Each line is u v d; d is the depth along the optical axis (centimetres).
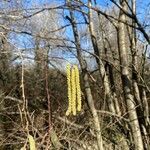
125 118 1019
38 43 955
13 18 883
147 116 1012
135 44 998
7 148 1212
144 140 1002
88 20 1039
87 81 1007
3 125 1275
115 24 992
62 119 1101
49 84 1459
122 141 1012
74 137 1098
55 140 864
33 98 1429
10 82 1508
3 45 1016
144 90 1020
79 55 998
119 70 1066
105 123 1067
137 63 1030
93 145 1089
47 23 1295
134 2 985
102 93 1097
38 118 1136
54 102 1420
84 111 1142
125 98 977
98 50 1030
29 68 1484
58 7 745
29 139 654
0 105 1302
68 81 680
